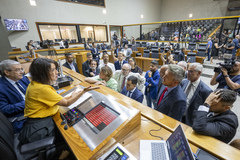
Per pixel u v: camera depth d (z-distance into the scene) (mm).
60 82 1460
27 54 3988
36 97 852
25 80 1665
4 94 1295
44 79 861
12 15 5961
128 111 878
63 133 811
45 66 831
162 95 1436
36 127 883
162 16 13688
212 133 786
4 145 773
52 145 887
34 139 871
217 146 713
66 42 7305
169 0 12820
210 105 852
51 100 867
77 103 1068
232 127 820
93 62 2805
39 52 4441
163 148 711
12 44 6250
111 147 716
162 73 1836
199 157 667
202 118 803
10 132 1044
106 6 9188
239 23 5746
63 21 7480
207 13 11258
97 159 664
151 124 907
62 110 1037
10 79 1396
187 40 7648
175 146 638
